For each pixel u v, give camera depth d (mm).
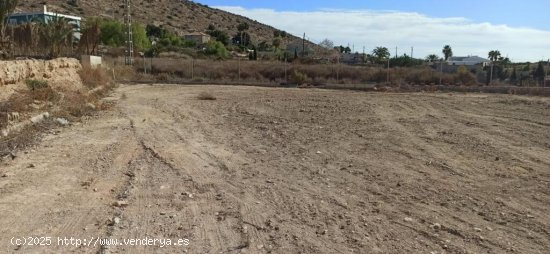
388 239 5410
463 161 9539
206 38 93688
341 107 19750
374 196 7062
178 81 35500
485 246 5238
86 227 5613
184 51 65625
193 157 9578
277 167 8805
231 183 7660
